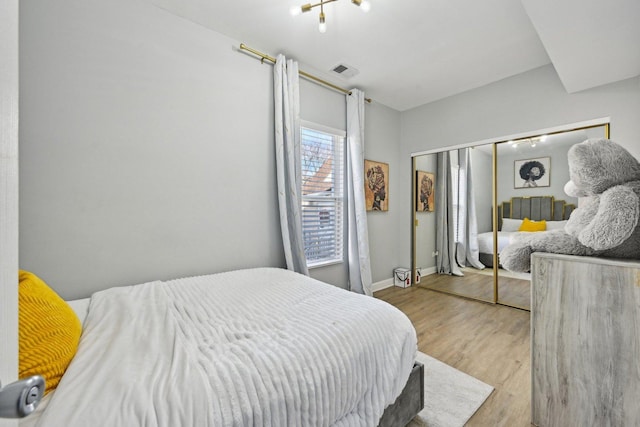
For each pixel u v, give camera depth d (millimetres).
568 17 1653
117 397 700
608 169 1045
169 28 2023
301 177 2703
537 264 1289
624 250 1113
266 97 2562
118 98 1822
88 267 1720
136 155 1888
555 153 2744
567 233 1236
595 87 2494
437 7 1970
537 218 2846
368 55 2590
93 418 635
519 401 1547
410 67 2803
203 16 2076
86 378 766
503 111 3049
